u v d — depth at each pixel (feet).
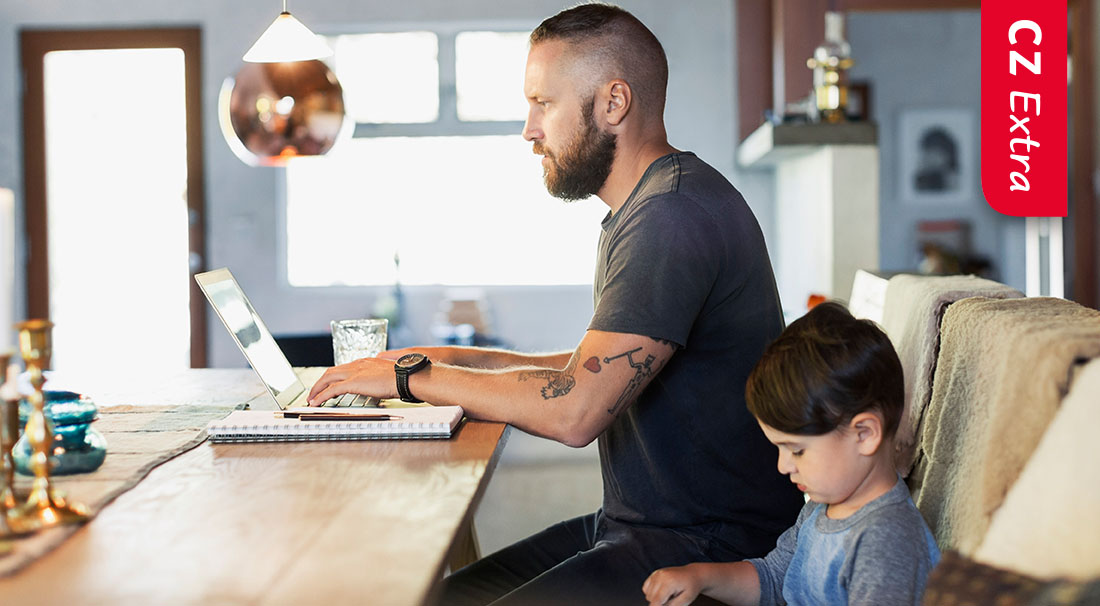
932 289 5.05
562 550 5.66
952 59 23.59
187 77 17.98
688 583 4.34
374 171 18.30
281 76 8.18
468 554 7.09
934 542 3.88
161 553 2.93
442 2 17.72
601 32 5.37
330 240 18.34
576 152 5.47
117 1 17.89
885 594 3.70
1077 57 18.38
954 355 4.24
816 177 13.24
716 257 4.80
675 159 5.17
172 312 18.47
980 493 3.50
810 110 12.59
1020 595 2.79
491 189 18.34
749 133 17.65
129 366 18.49
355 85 18.11
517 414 4.76
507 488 12.19
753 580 4.45
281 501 3.51
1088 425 2.79
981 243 23.52
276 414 4.81
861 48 23.71
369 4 17.80
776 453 5.03
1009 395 3.40
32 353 3.16
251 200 18.06
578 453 14.03
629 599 4.71
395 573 2.74
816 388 3.86
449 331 16.76
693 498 4.99
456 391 4.87
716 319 4.93
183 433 4.76
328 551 2.94
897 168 23.70
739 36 17.56
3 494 3.14
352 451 4.29
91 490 3.61
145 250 18.38
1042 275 20.92
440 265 18.44
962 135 23.61
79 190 18.30
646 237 4.78
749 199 17.85
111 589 2.63
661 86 5.52
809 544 4.27
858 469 3.94
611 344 4.66
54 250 18.37
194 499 3.54
